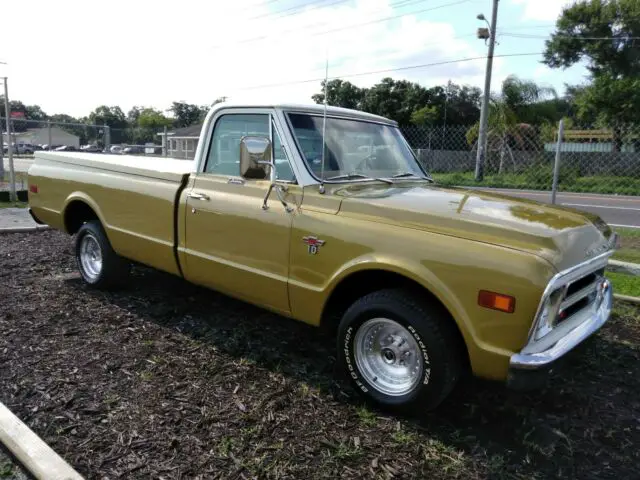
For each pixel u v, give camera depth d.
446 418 3.25
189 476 2.64
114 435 2.96
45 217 5.96
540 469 2.79
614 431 3.17
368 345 3.36
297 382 3.64
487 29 21.97
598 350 4.31
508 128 24.94
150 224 4.64
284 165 3.76
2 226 9.09
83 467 2.69
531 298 2.69
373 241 3.20
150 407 3.26
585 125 34.50
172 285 5.74
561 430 3.16
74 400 3.32
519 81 25.70
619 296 5.45
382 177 4.23
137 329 4.50
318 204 3.52
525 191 18.94
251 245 3.84
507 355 2.77
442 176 21.81
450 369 3.02
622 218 12.66
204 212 4.15
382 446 2.95
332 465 2.77
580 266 2.96
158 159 5.96
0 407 3.05
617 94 32.41
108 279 5.35
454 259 2.91
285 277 3.66
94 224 5.39
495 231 2.90
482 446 2.98
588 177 20.45
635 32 34.62
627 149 23.41
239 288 4.03
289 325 4.68
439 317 3.04
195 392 3.46
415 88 48.59
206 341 4.28
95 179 5.21
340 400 3.43
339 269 3.34
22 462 2.65
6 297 5.24
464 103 49.16
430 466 2.79
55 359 3.89
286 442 2.95
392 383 3.28
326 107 3.92
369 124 4.44
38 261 6.72
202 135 4.32
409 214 3.17
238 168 4.07
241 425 3.10
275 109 3.81
